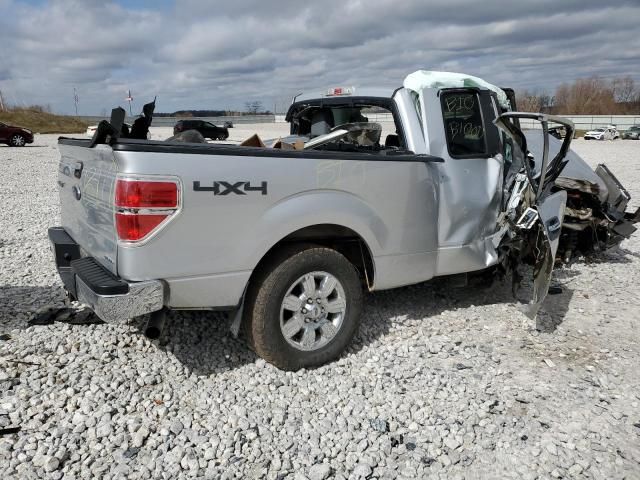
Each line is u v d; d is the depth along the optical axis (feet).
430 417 11.14
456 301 17.37
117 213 10.27
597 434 10.73
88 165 12.07
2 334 13.93
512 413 11.38
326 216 12.28
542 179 14.47
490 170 15.78
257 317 11.94
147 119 14.06
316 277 12.58
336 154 12.36
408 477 9.49
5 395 11.20
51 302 16.44
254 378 12.34
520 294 18.16
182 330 14.48
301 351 12.56
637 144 123.24
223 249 11.13
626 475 9.61
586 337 15.12
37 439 10.00
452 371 13.00
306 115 18.78
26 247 23.34
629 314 16.85
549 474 9.62
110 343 13.58
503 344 14.53
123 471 9.34
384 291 17.92
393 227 13.61
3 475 9.07
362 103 15.72
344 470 9.63
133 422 10.59
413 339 14.58
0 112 182.50
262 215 11.44
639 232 28.17
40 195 38.83
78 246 13.48
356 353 13.71
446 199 14.78
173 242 10.58
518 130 15.16
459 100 15.47
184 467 9.53
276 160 11.54
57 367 12.39
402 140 14.71
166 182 10.31
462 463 9.86
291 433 10.55
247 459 9.80
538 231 14.82
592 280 20.03
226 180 10.91
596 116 204.44
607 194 21.31
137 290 10.38
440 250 14.92
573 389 12.36
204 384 12.10
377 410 11.35
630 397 12.12
